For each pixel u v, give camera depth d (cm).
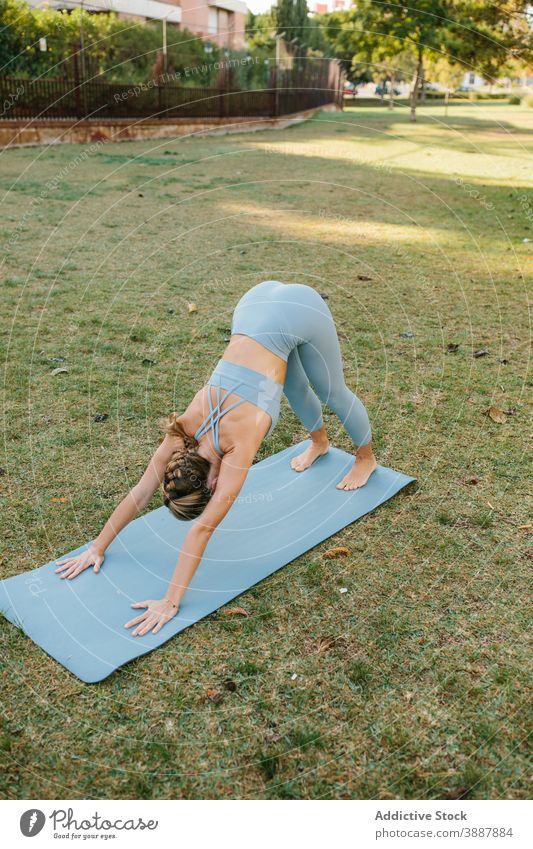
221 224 795
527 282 616
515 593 255
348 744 196
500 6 1291
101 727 199
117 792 183
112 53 1512
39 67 1354
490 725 202
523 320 525
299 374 303
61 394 390
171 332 480
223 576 261
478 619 243
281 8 1950
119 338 468
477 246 735
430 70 1781
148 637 230
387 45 1420
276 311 267
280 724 202
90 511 295
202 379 414
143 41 1562
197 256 662
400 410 388
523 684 216
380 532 289
